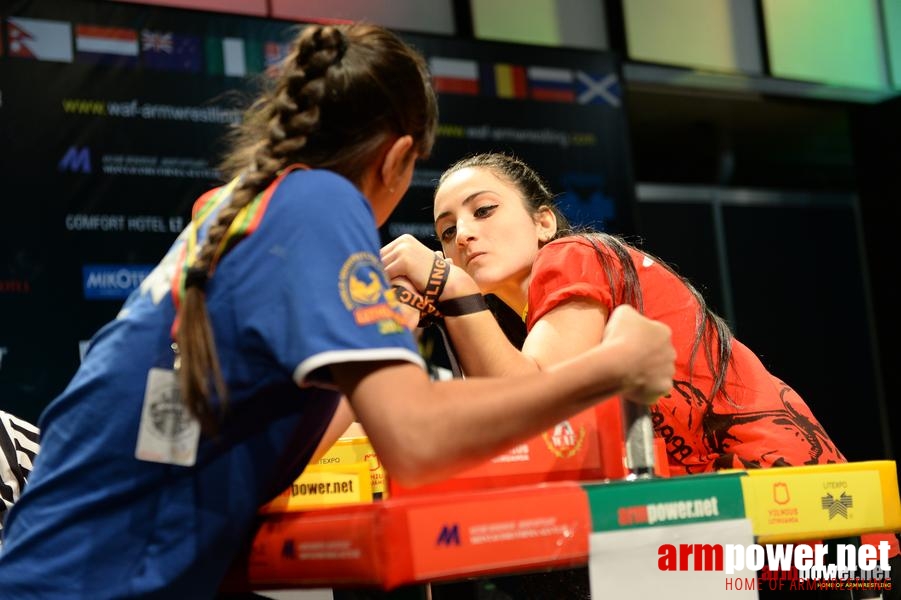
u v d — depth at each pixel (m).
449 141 4.43
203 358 1.12
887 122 5.94
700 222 6.15
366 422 1.09
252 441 1.16
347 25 1.32
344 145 1.25
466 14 4.70
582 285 1.64
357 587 1.05
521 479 1.25
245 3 4.23
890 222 6.09
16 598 1.16
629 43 5.02
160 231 3.87
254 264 1.14
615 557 1.10
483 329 1.56
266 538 1.19
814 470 1.29
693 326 1.74
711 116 5.99
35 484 1.22
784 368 6.13
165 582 1.15
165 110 3.93
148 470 1.16
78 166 3.77
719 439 1.71
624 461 1.30
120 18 3.91
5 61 3.72
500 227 1.95
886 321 6.23
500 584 1.34
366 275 1.13
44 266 3.67
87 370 1.23
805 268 6.33
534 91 4.64
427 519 1.01
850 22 5.65
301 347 1.09
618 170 4.75
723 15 5.29
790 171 6.70
